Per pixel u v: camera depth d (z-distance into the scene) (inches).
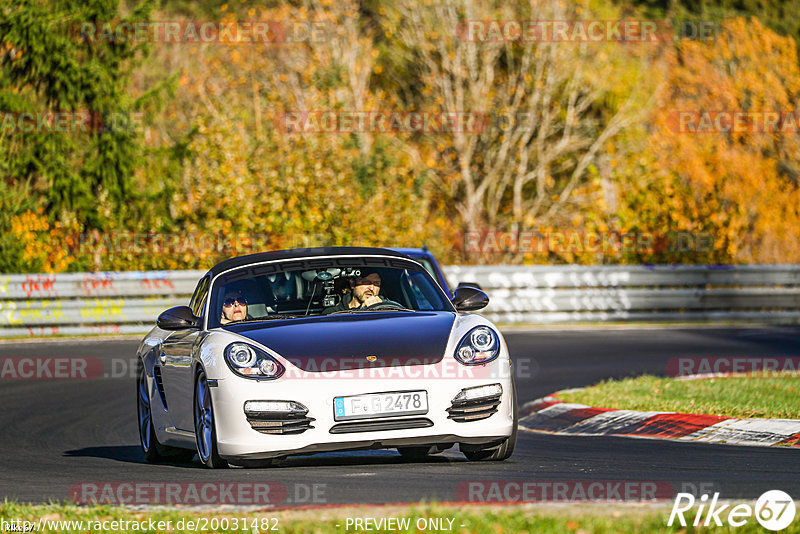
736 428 1435.8
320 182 3757.4
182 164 4030.5
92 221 3973.9
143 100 4131.4
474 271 3289.9
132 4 4847.4
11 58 4010.8
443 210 4781.0
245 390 1075.3
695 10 5767.7
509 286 3314.5
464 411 1088.8
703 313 3417.8
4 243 3371.1
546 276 3341.5
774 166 4709.6
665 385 1866.4
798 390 1756.9
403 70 5078.7
